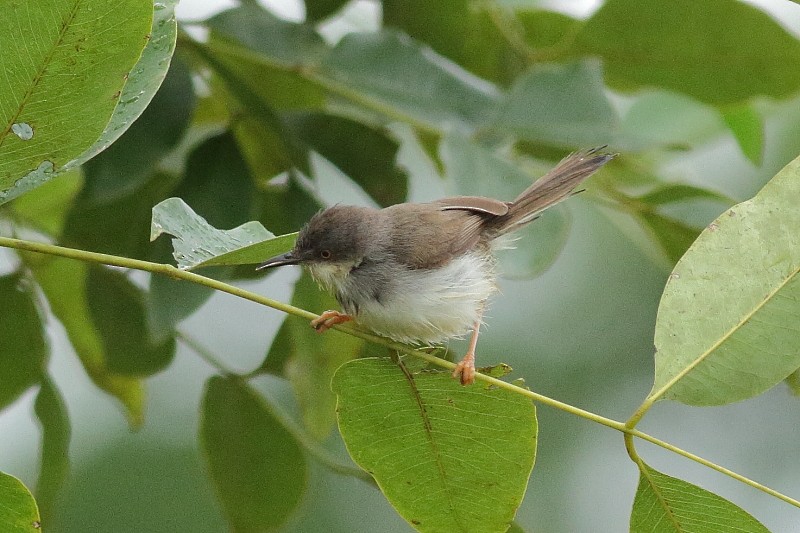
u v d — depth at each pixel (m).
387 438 7.20
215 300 12.70
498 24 11.09
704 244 6.80
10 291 9.50
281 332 9.64
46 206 10.78
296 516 9.69
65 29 5.72
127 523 13.98
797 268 6.69
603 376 15.16
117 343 9.71
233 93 9.07
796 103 14.76
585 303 15.55
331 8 10.29
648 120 13.02
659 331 6.73
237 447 9.52
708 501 6.64
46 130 6.01
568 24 11.62
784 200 6.75
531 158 10.93
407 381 6.96
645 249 11.48
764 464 15.06
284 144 9.35
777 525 14.77
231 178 9.25
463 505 7.33
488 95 9.84
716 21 10.75
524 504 14.46
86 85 5.91
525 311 15.47
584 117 9.76
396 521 14.42
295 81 10.25
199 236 6.71
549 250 9.45
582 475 14.72
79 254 5.94
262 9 9.55
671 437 15.16
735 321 6.70
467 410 7.01
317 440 9.89
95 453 14.23
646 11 10.68
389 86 9.71
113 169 8.70
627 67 11.38
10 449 13.99
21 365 9.48
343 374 6.97
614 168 11.77
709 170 15.26
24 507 6.17
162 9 6.80
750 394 6.62
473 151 9.15
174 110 8.89
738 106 11.51
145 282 9.73
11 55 5.77
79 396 14.45
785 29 10.59
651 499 6.75
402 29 11.05
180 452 14.35
